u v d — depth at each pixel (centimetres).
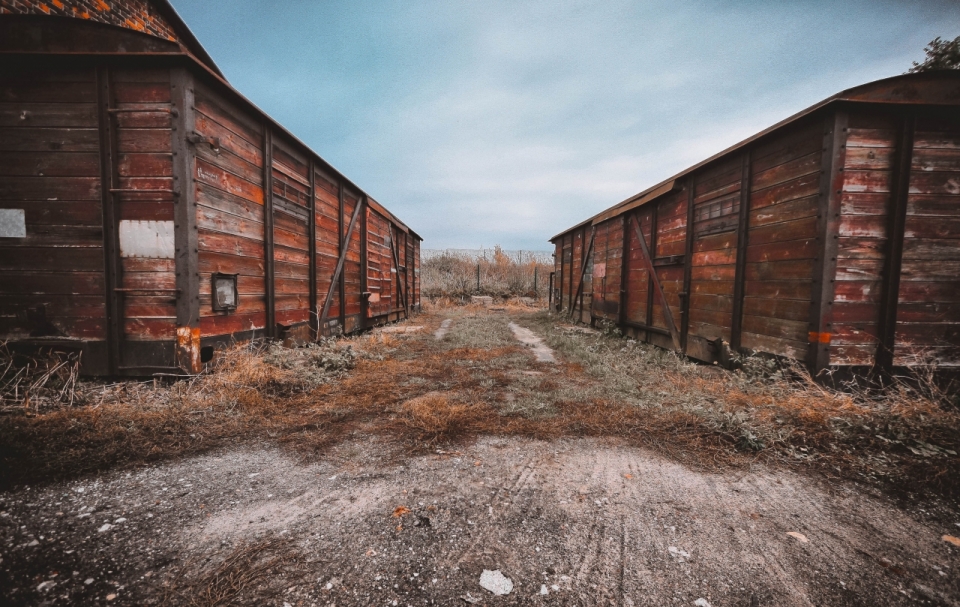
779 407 338
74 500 205
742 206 489
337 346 573
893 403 346
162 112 364
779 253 438
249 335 468
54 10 392
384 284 1052
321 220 666
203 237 391
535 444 288
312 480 232
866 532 191
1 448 246
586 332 938
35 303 376
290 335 550
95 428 284
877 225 385
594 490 225
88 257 374
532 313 1505
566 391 412
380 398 389
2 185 370
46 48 355
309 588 150
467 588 151
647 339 754
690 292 608
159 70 364
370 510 202
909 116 375
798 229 412
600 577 158
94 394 350
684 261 617
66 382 342
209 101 397
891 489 231
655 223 723
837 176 376
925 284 388
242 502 208
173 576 154
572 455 271
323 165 655
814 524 197
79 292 376
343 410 350
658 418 336
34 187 371
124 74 364
